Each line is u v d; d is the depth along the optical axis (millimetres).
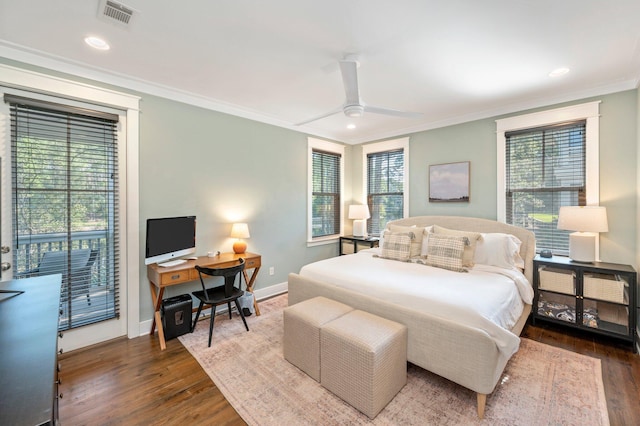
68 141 2426
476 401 1820
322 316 2121
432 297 2025
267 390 1937
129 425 1642
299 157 4297
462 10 1704
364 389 1689
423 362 1935
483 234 3057
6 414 583
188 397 1875
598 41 2027
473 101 3215
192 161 3133
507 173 3439
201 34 1961
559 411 1719
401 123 4113
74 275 2471
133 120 2707
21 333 1018
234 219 3523
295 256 4281
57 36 1976
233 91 2994
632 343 2461
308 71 2523
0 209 2123
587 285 2643
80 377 2090
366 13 1735
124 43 2068
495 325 1765
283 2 1637
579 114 2910
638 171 2568
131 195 2705
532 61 2320
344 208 5070
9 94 2139
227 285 2750
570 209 2750
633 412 1703
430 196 4082
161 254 2680
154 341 2646
